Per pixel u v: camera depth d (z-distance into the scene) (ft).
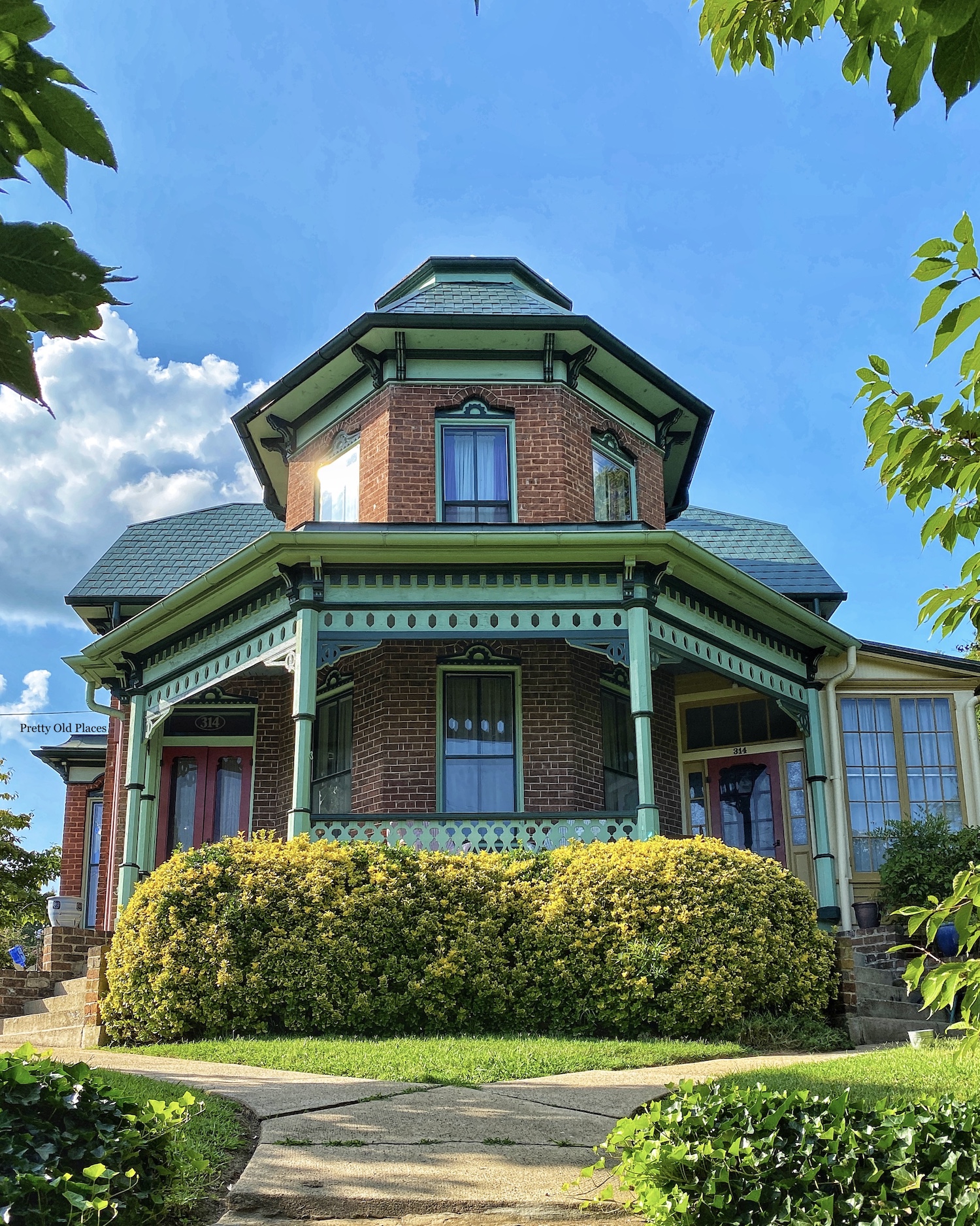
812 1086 24.84
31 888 81.20
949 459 12.46
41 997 47.34
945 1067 26.78
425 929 36.96
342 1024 35.22
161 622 51.16
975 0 7.60
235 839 39.45
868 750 55.77
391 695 49.85
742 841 57.52
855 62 9.95
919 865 49.88
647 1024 36.04
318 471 57.00
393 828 43.80
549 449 52.90
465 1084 25.50
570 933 37.14
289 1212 16.93
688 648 48.21
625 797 53.57
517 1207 17.04
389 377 53.42
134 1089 22.59
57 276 7.45
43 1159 13.38
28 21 7.38
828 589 60.39
